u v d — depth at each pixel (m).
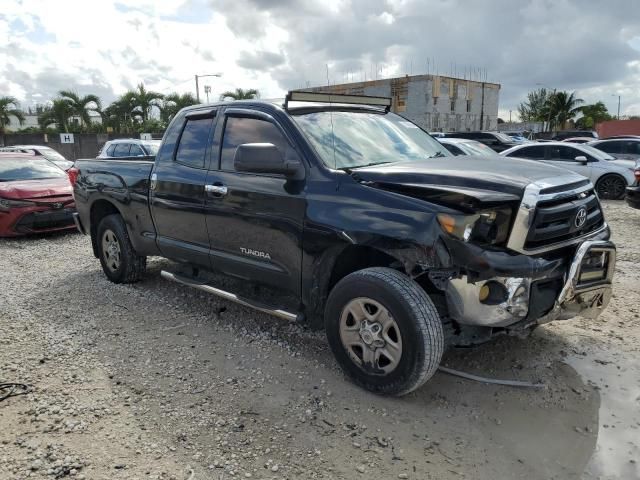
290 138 4.07
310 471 2.90
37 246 8.77
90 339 4.64
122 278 6.09
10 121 40.72
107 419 3.40
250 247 4.32
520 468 2.92
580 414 3.42
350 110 4.61
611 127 42.25
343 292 3.63
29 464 2.97
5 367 4.12
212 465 2.96
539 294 3.41
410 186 3.44
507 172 3.60
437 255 3.19
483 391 3.70
